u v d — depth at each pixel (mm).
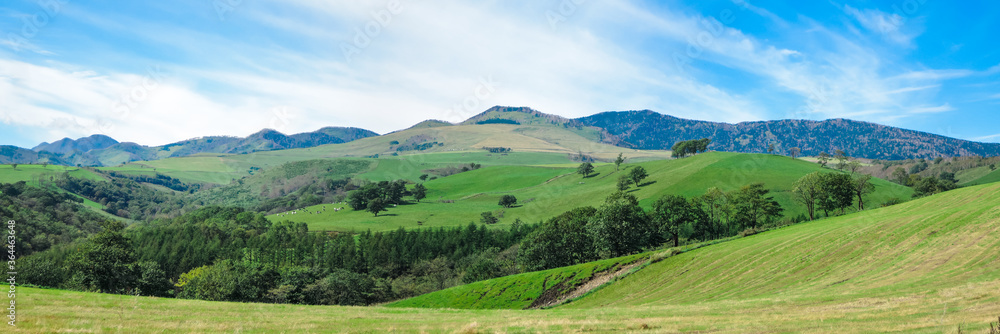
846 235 57656
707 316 30250
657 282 65312
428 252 140875
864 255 49938
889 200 124312
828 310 29438
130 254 92688
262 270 93938
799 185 117688
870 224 60312
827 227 69188
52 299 29828
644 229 102125
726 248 71188
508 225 172375
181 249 137500
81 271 80688
